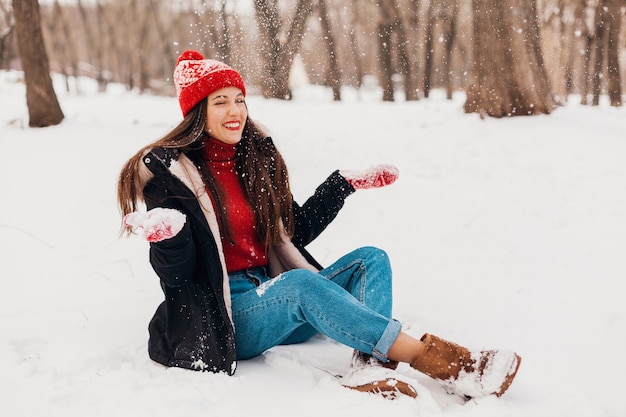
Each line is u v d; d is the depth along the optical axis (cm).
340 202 302
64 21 2692
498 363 234
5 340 302
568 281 380
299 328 294
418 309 346
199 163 276
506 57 972
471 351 242
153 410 229
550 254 436
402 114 1179
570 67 1794
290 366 270
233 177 284
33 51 938
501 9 966
